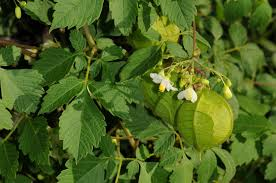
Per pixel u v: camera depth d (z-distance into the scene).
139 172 0.45
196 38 0.44
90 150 0.38
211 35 0.55
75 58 0.42
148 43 0.43
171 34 0.44
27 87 0.41
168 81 0.40
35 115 0.43
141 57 0.41
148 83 0.42
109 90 0.40
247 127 0.50
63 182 0.41
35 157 0.41
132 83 0.41
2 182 0.45
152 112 0.45
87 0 0.39
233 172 0.46
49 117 0.45
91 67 0.43
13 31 0.50
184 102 0.41
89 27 0.45
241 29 0.55
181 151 0.44
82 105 0.39
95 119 0.39
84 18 0.39
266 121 0.50
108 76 0.42
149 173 0.44
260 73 0.60
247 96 0.56
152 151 0.48
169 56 0.42
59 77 0.41
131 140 0.47
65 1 0.39
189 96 0.40
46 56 0.42
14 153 0.42
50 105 0.39
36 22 0.49
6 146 0.42
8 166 0.42
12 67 0.47
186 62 0.41
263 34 0.67
